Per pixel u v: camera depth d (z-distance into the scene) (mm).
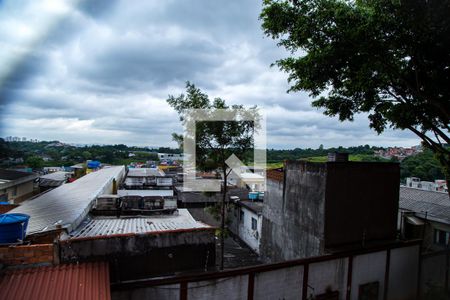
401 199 16766
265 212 14461
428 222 14297
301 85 9477
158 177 23219
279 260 12539
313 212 10297
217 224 18969
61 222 7938
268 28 8477
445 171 9570
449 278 11633
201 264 7984
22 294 4961
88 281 5523
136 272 7250
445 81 8414
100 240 6918
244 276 7945
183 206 21141
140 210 11328
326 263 9250
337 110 10766
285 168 12273
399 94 9555
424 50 7664
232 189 22719
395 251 10539
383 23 7094
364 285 9945
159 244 7559
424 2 6551
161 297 6965
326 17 7395
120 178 23750
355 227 10195
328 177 9703
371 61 7641
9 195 22703
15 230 5926
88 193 12609
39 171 38188
